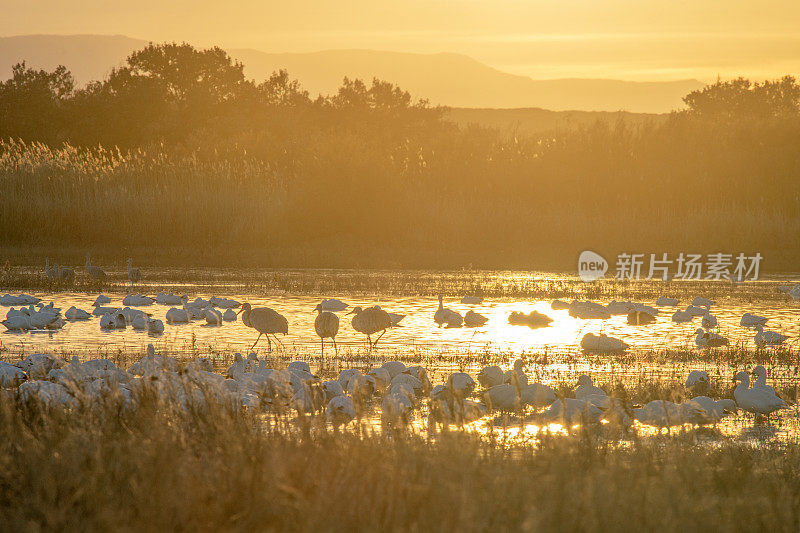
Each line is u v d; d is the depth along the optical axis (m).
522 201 94.25
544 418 24.22
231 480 13.79
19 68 158.38
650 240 87.06
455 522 12.58
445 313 46.72
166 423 17.52
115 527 12.17
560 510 13.12
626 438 22.94
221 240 86.06
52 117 152.75
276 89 168.88
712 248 85.31
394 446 17.73
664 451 20.36
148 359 28.17
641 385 30.05
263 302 54.19
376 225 90.50
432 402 23.98
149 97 152.62
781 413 27.86
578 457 18.00
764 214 91.00
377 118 160.88
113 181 89.69
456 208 90.81
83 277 65.94
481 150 103.44
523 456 18.84
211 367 30.11
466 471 14.89
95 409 18.66
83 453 14.99
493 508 13.30
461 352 38.06
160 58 161.75
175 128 147.88
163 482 13.66
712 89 192.38
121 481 13.96
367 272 72.12
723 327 47.44
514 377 23.50
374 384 28.09
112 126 149.75
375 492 13.52
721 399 28.33
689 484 15.97
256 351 37.34
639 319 49.38
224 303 51.38
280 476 13.61
